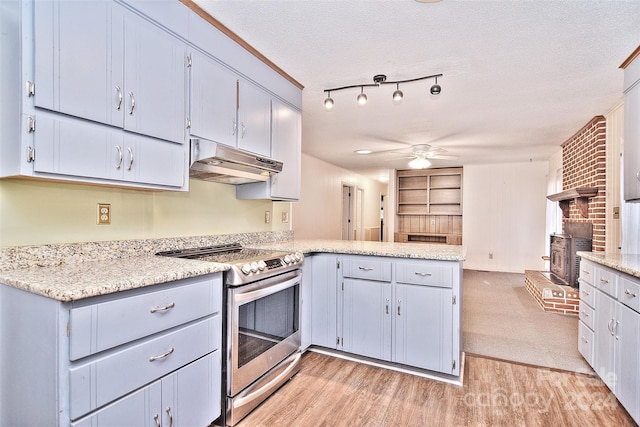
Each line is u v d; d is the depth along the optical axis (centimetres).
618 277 193
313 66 246
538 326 333
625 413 186
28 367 118
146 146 160
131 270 143
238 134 217
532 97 298
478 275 618
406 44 212
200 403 156
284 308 220
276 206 329
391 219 754
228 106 209
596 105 319
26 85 118
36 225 151
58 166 127
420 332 230
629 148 220
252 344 188
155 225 206
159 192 208
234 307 172
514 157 595
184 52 179
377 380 223
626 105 226
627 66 226
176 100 174
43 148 123
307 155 593
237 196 274
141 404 128
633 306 175
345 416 183
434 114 350
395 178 754
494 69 244
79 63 132
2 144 127
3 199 141
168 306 138
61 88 127
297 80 272
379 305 243
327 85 280
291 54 229
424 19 185
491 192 675
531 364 248
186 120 181
